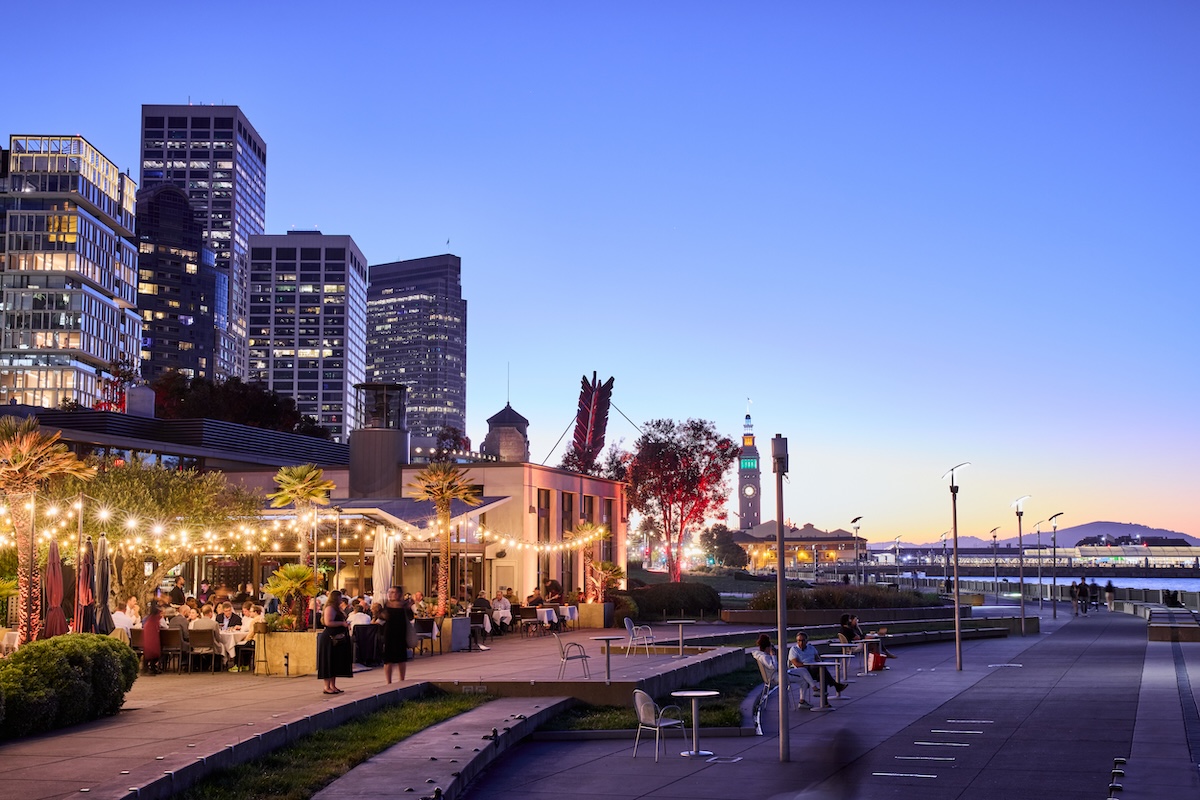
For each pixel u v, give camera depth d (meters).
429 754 15.67
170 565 33.97
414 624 30.38
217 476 35.19
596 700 22.30
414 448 157.00
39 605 21.06
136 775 12.15
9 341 178.62
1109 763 16.19
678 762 16.81
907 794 14.09
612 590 54.19
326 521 36.66
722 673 29.50
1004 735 19.05
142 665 25.31
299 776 13.69
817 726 20.53
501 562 49.12
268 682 23.25
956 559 31.47
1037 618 49.44
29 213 181.00
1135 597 73.38
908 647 41.03
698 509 85.81
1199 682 26.94
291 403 111.31
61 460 21.12
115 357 195.75
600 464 87.69
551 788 14.92
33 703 15.36
